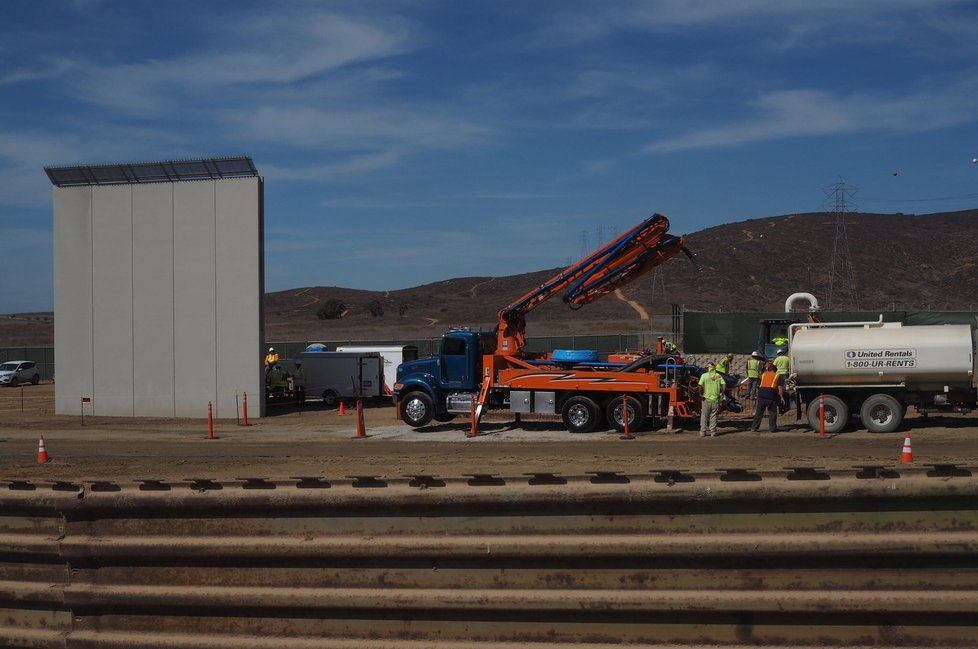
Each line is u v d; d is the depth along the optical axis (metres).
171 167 31.56
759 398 23.67
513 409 25.19
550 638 5.26
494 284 187.88
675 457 18.88
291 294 191.50
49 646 5.64
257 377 31.00
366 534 5.57
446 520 5.51
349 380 37.78
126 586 5.66
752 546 5.12
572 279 26.22
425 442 23.42
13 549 5.80
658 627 5.17
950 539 5.02
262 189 31.58
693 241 167.25
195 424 29.53
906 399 22.58
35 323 111.31
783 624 5.09
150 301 31.84
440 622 5.36
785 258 143.00
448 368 26.19
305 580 5.57
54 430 27.89
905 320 36.16
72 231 32.44
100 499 5.79
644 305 114.50
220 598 5.50
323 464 18.95
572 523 5.39
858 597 5.01
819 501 5.16
